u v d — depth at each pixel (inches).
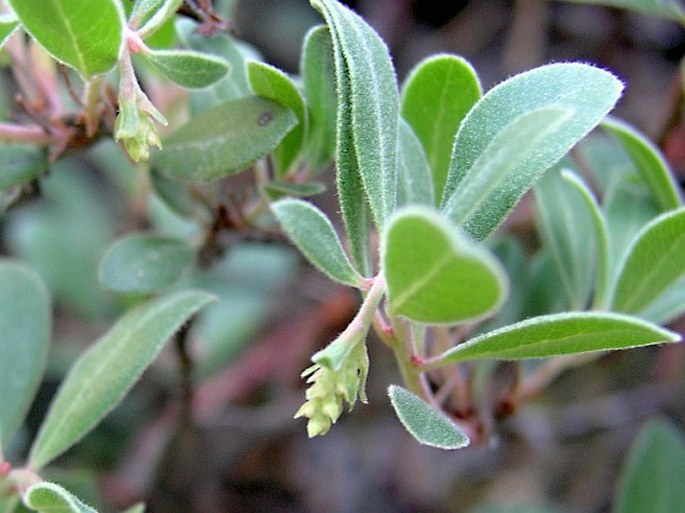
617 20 11.6
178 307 5.9
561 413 10.8
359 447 11.3
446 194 4.7
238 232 6.8
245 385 10.1
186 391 7.6
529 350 4.6
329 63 5.5
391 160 4.6
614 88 4.6
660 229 5.6
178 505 9.1
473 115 4.7
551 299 7.2
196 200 6.7
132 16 4.8
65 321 10.7
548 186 6.8
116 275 6.3
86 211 10.6
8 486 5.7
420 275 3.5
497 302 3.4
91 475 8.1
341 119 4.5
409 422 4.2
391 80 4.7
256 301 10.4
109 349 5.9
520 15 11.4
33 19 4.3
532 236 9.9
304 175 6.1
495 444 7.1
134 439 10.0
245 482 11.0
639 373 11.0
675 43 11.7
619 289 6.0
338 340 4.2
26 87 6.6
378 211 4.4
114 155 9.5
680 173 8.6
